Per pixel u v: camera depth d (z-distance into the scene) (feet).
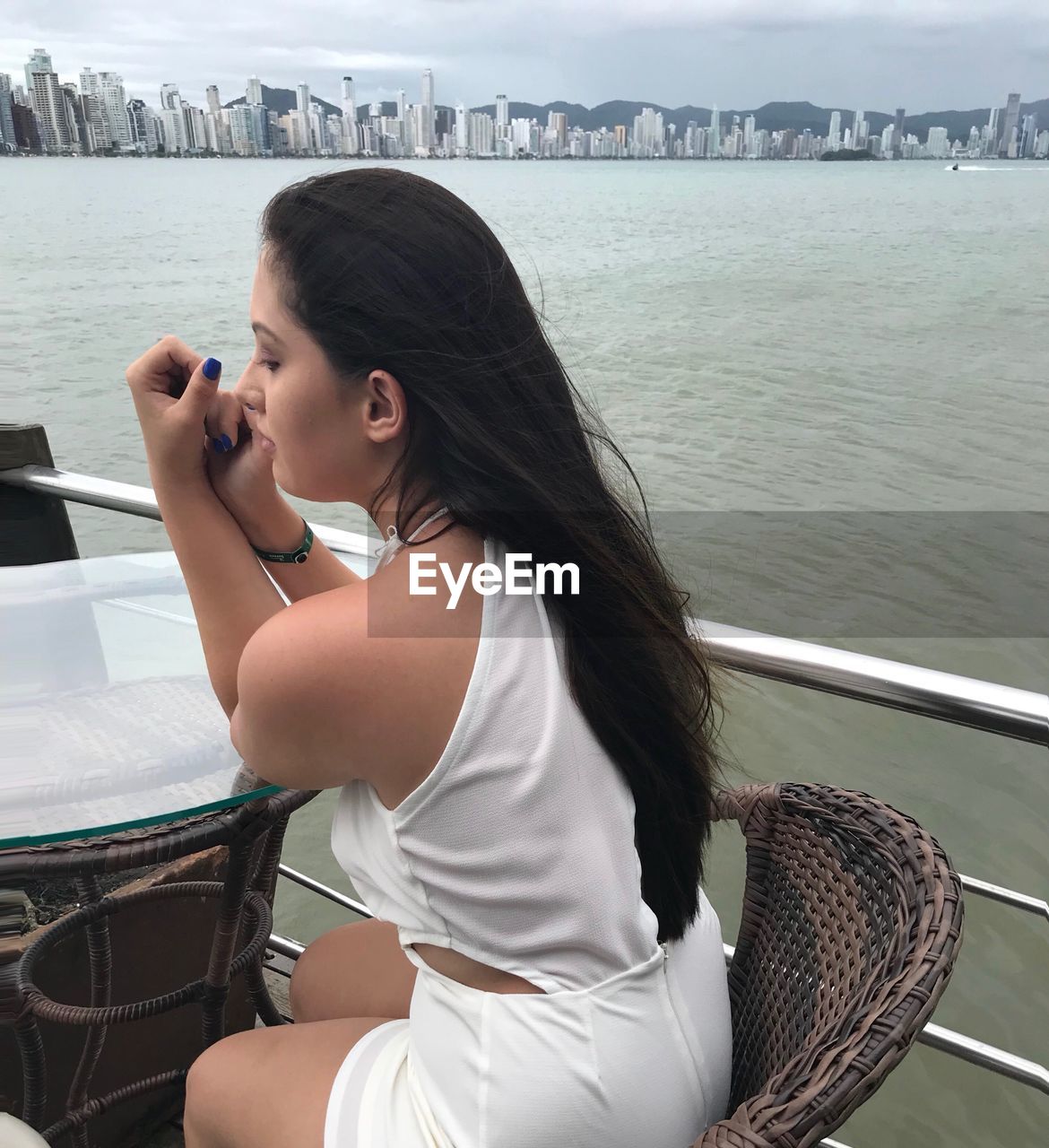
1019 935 16.39
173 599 5.14
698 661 3.28
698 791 3.20
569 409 2.91
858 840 3.25
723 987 3.33
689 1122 2.99
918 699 4.05
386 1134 2.99
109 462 57.41
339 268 2.74
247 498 3.62
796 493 52.65
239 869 3.75
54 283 126.21
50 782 3.50
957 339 104.32
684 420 67.51
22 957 4.18
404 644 2.77
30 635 4.71
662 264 160.35
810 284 140.97
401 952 4.05
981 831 18.99
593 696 2.90
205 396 3.36
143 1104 5.32
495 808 2.78
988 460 61.21
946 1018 14.76
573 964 2.88
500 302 2.78
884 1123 12.71
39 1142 3.12
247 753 3.07
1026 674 29.96
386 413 2.83
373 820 3.03
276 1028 3.46
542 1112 2.77
